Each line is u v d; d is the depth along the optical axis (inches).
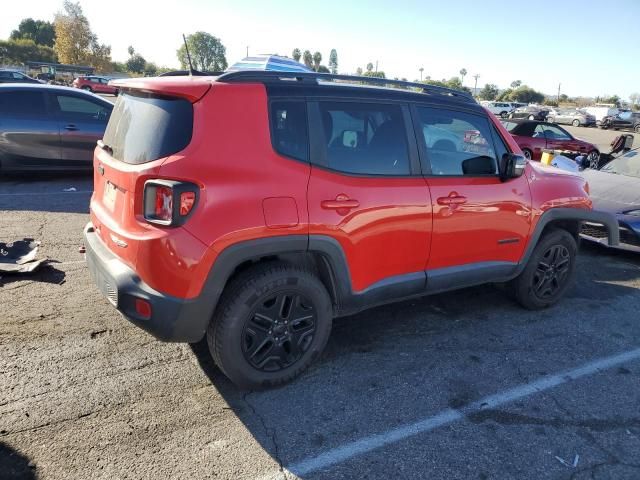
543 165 184.2
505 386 127.1
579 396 124.2
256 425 107.5
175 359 130.7
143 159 105.2
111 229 112.3
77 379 119.3
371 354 139.8
